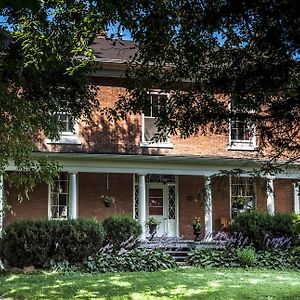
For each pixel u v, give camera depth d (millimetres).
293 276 12695
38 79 7387
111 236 15594
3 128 6867
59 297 9453
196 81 6129
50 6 5930
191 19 5539
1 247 14188
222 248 15938
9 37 6562
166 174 18125
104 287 10492
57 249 14242
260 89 5453
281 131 5750
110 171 17047
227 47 5695
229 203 18844
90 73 8742
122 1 5406
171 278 11852
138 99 6750
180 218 18984
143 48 6223
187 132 6605
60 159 16375
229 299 9211
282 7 4539
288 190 19797
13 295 9695
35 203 17375
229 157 17688
